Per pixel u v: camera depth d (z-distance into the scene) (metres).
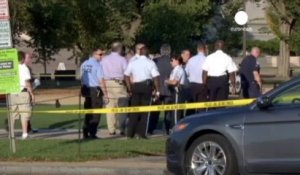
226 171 12.77
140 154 17.00
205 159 13.10
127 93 20.28
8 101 17.06
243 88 21.50
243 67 21.42
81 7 49.09
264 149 12.48
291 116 12.27
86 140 19.25
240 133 12.70
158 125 23.97
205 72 19.53
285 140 12.28
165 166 15.01
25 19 47.97
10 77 16.48
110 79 20.23
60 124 25.27
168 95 20.64
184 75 20.59
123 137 20.22
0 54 16.44
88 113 18.30
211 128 12.96
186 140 13.30
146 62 19.31
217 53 19.47
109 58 20.31
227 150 12.80
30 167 15.52
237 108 13.08
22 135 20.77
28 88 20.27
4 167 15.72
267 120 12.48
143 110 16.86
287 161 12.27
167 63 20.78
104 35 49.75
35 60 60.66
